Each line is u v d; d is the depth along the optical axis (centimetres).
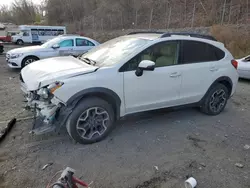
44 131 308
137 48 354
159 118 441
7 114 436
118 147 330
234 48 1347
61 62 378
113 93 331
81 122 323
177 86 391
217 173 280
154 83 363
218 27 1627
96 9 4197
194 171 282
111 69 329
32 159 295
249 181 268
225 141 362
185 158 309
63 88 296
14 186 248
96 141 340
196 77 410
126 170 280
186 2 2731
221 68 442
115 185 254
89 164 289
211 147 342
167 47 377
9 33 3256
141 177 268
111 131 377
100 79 319
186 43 397
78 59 403
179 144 346
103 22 3662
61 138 349
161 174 275
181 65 391
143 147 333
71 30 4253
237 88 725
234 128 411
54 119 309
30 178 261
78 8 4572
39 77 320
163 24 2714
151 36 396
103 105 331
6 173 267
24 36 2819
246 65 803
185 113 472
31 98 329
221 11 2180
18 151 312
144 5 3222
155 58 366
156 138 362
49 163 288
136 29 2869
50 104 310
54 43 970
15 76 811
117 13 3525
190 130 395
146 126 404
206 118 451
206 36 435
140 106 364
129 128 393
